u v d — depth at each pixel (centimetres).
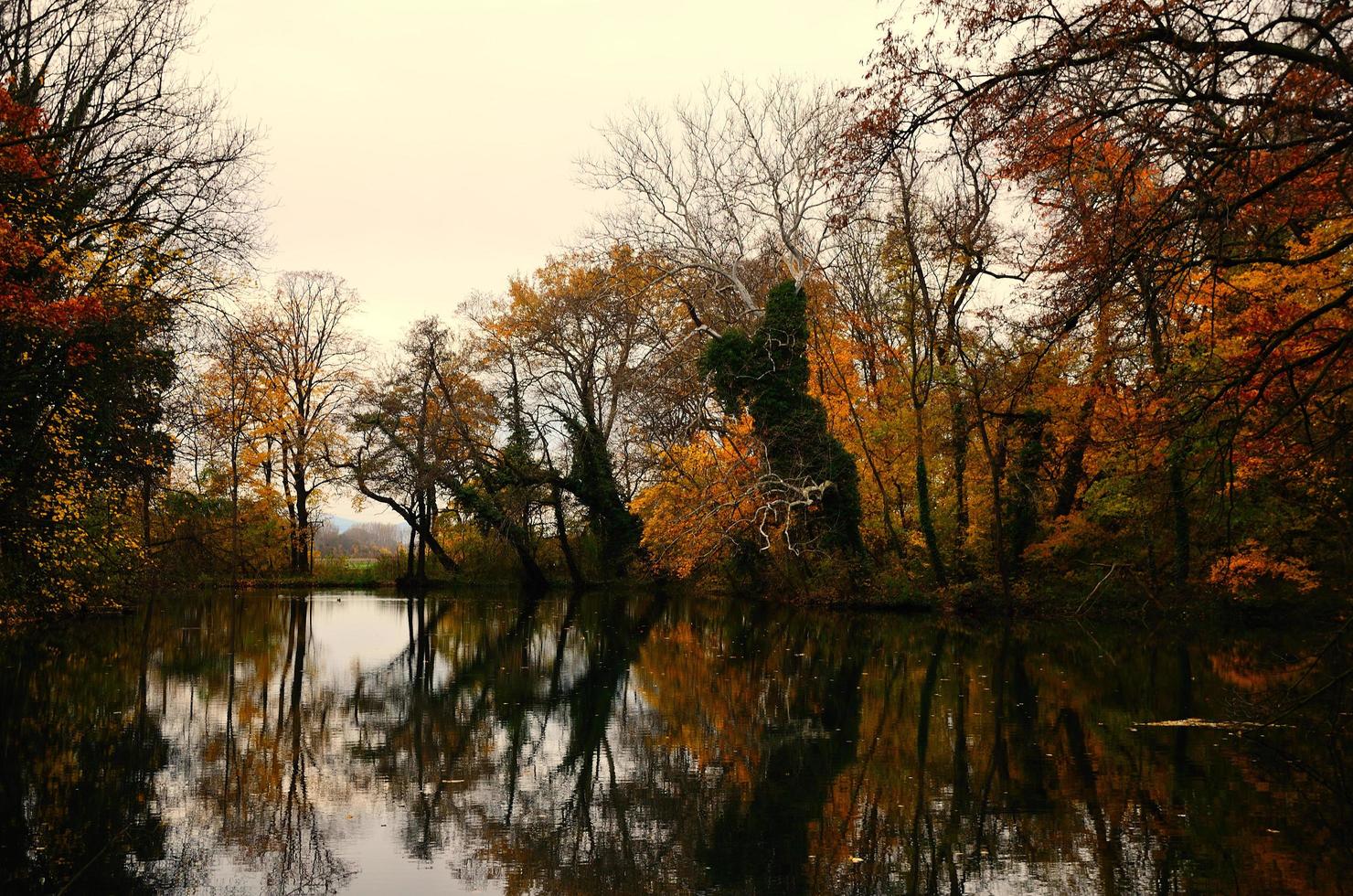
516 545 4803
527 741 1412
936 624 2952
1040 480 3038
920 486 3172
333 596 4391
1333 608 2475
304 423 4947
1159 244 979
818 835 971
